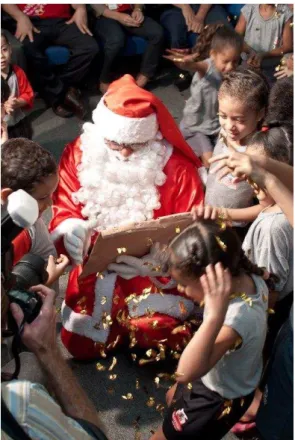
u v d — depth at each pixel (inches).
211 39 140.6
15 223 54.3
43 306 59.2
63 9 179.5
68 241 99.3
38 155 83.5
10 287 59.9
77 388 58.6
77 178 105.3
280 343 79.5
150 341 103.8
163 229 95.1
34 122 179.9
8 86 148.6
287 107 99.8
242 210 100.2
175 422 82.5
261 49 176.4
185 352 68.0
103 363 109.3
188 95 193.8
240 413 81.0
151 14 196.5
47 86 181.6
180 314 103.1
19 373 57.3
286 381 77.3
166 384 106.3
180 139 105.4
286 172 77.9
